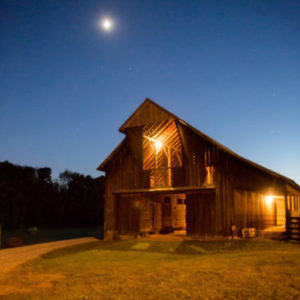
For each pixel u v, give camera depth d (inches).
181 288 299.4
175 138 800.3
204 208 660.1
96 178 2126.0
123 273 368.2
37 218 1637.6
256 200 741.9
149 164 811.4
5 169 1708.9
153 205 852.6
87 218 1763.0
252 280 315.9
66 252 569.0
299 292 274.7
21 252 575.2
